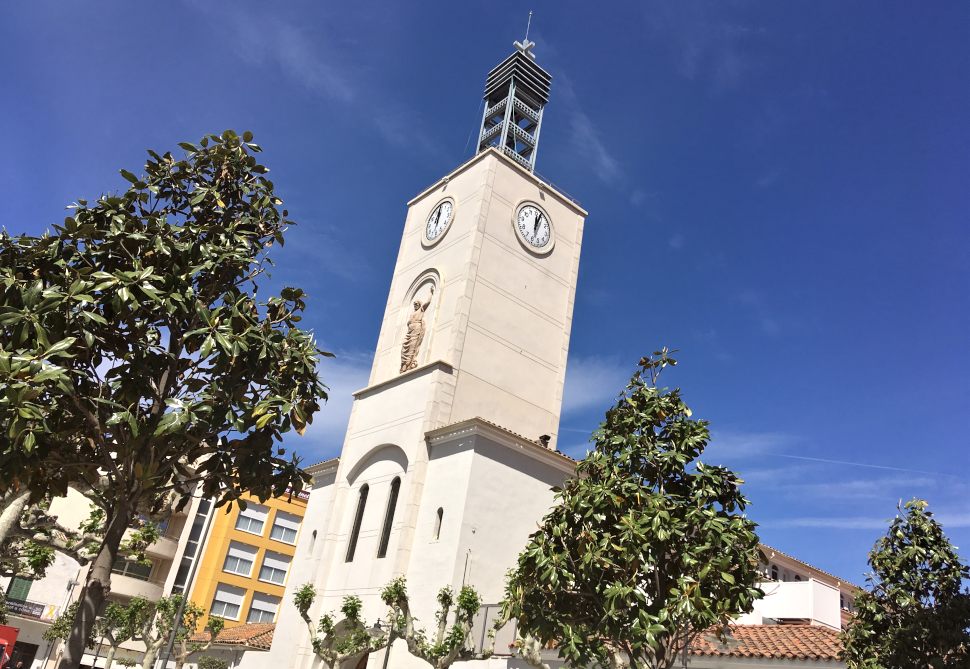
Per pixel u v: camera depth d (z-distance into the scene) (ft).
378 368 121.90
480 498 91.61
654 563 46.52
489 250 116.06
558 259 126.52
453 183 128.88
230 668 127.24
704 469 49.85
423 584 89.51
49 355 35.40
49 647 170.91
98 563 40.60
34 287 37.17
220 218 47.55
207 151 48.11
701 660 69.67
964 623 60.34
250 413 43.29
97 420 40.24
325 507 115.44
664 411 51.90
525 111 140.26
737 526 47.24
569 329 123.54
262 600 200.03
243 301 44.21
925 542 63.98
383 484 105.19
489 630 80.79
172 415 39.37
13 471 36.01
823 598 97.25
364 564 100.73
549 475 99.96
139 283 40.01
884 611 63.31
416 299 121.19
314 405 47.01
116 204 43.32
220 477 44.55
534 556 50.52
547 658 74.69
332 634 84.74
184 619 142.51
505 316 114.73
